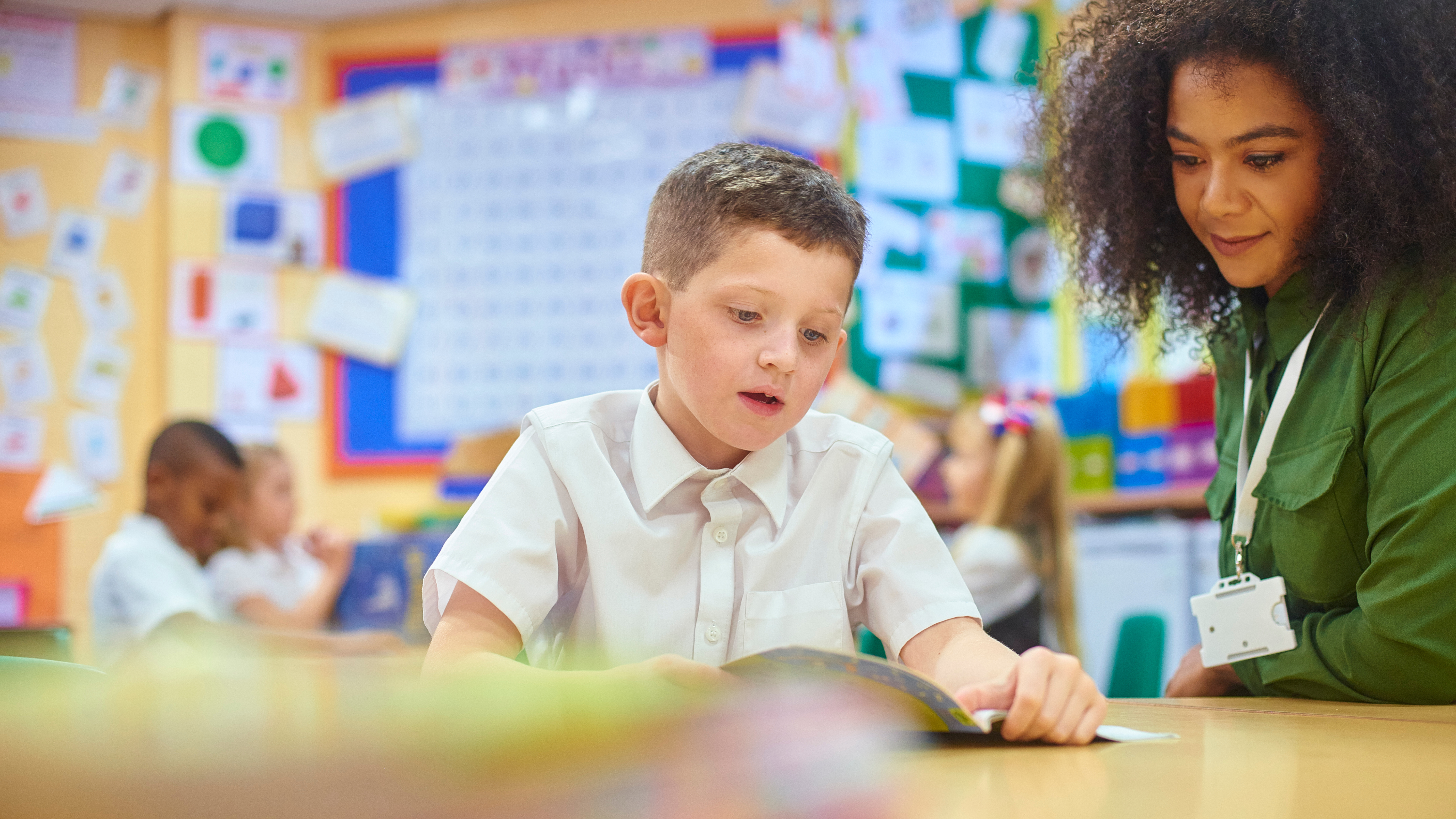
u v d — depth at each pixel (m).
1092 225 1.28
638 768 0.32
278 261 3.88
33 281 3.86
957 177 3.80
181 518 2.73
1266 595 1.07
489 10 3.90
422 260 3.88
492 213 3.87
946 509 3.37
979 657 0.80
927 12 3.80
